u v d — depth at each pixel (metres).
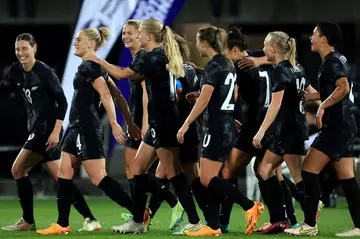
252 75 31.73
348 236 30.48
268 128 31.59
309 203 30.59
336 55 30.22
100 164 31.22
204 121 30.05
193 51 49.56
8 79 33.59
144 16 51.19
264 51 31.56
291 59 31.12
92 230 33.31
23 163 33.06
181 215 33.53
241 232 33.09
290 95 31.36
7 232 32.78
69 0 65.88
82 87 30.80
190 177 31.62
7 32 71.56
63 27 71.38
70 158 31.59
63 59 71.88
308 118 46.56
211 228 30.39
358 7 64.81
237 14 65.25
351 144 30.52
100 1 51.03
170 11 51.16
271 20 65.62
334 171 31.39
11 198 58.91
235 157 32.16
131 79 31.94
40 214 44.47
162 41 30.33
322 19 65.31
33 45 32.56
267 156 31.70
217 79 29.50
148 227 33.47
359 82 66.44
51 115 32.69
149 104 30.75
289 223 32.00
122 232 32.12
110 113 30.36
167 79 30.42
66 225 31.80
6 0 66.06
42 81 32.34
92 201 55.38
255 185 49.91
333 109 30.11
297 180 31.94
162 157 30.80
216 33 29.89
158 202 34.19
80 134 30.86
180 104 31.73
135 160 31.86
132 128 32.38
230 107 29.95
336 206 50.94
